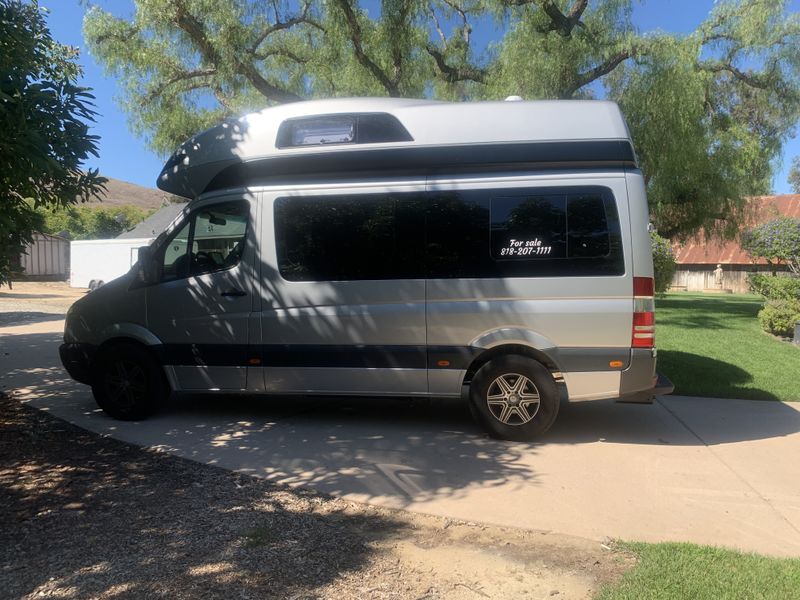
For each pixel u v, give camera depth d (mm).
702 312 16250
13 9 5203
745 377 8227
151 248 6086
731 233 20984
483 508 4133
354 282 5645
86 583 3139
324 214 5707
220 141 6020
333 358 5703
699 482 4633
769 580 3162
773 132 20594
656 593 3045
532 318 5352
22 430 5797
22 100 4430
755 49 17859
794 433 5941
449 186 5480
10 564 3326
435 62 16500
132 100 15570
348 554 3494
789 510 4141
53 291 29547
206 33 13570
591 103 5469
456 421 6273
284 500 4238
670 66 15094
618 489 4480
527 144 5414
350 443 5512
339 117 5734
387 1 13961
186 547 3535
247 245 5836
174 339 6004
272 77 16422
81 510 4023
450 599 3061
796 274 14641
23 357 9789
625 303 5242
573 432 5930
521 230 5375
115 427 5949
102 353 6117
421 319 5527
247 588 3117
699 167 17297
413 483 4570
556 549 3578
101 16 14336
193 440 5566
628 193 5250
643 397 5441
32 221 5332
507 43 14859
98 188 5301
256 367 5859
